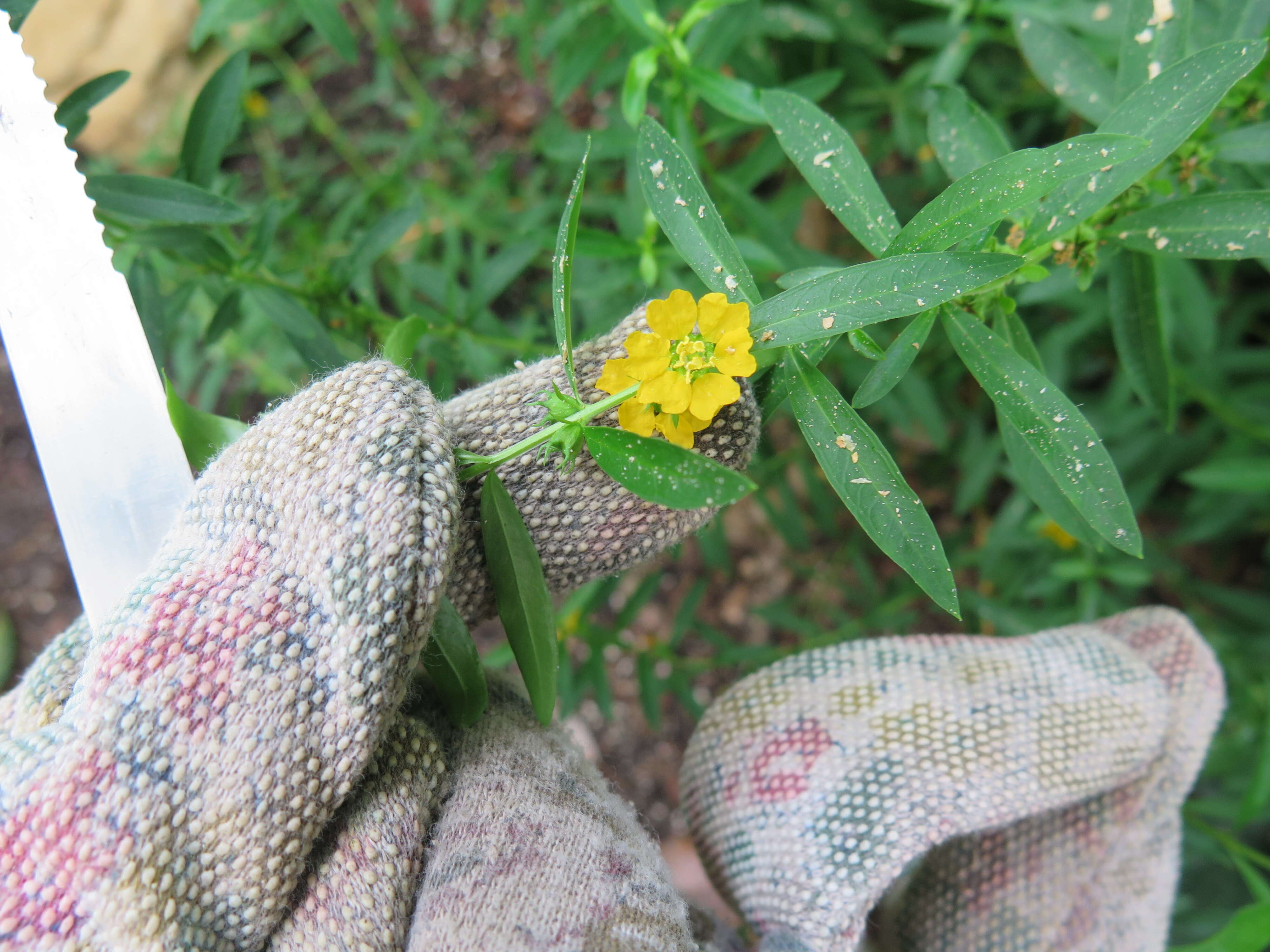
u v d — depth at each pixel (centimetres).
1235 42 19
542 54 32
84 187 19
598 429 17
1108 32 27
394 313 43
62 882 16
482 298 30
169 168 43
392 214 28
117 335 19
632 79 25
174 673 17
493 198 43
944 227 18
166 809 17
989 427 40
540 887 18
